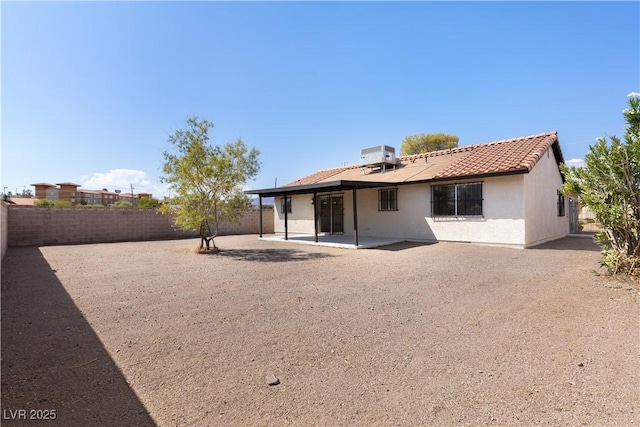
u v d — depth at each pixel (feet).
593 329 13.08
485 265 27.25
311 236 57.67
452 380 9.48
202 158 39.50
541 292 18.75
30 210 50.24
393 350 11.63
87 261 33.24
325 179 60.49
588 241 43.42
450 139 118.52
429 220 44.45
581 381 9.25
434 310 16.12
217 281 23.30
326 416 7.88
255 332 13.52
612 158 20.86
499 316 15.02
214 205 40.11
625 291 18.12
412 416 7.82
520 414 7.81
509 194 37.22
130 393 8.96
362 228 53.36
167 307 17.11
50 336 13.14
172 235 64.44
